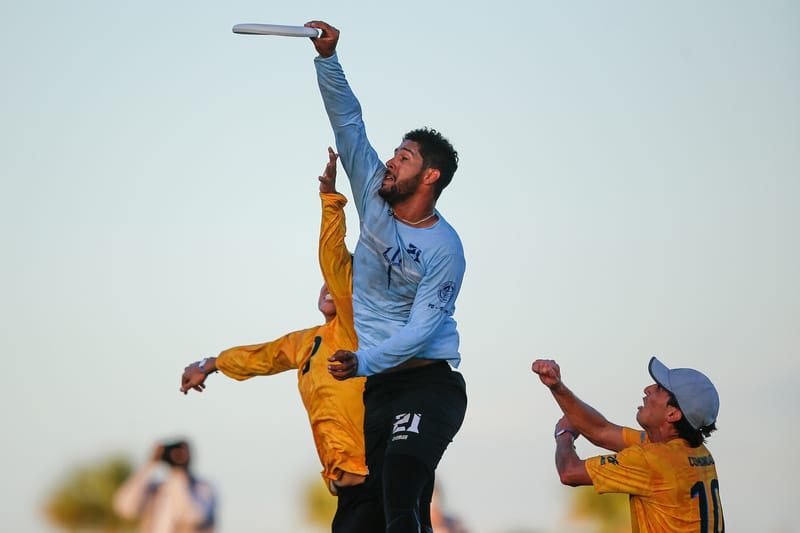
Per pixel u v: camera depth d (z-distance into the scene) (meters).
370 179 17.53
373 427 18.19
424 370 17.81
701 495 17.75
